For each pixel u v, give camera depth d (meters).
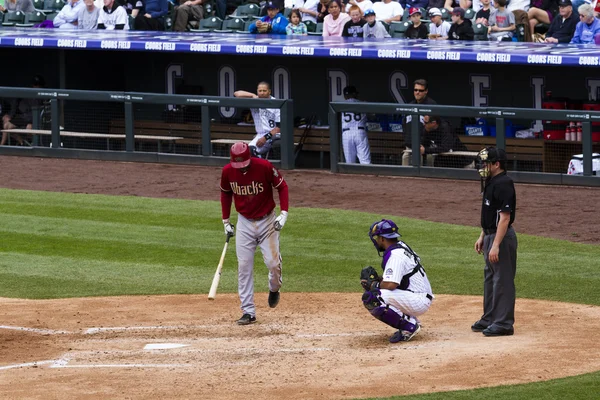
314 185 71.94
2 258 53.78
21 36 87.81
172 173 76.69
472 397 28.28
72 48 85.06
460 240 55.88
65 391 30.20
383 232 35.75
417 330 35.72
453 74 78.44
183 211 64.44
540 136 69.69
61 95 81.56
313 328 39.16
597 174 68.25
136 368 32.91
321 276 49.50
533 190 68.12
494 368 31.30
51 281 49.16
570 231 57.31
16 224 61.38
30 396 29.72
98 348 36.25
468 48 75.31
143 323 40.91
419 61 79.25
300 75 83.75
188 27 94.75
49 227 60.62
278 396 29.00
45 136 83.62
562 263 50.50
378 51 75.00
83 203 67.06
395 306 35.38
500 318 36.09
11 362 34.28
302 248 55.16
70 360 34.38
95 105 82.25
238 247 40.41
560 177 69.00
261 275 50.91
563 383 29.34
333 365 32.44
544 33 86.94
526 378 30.11
